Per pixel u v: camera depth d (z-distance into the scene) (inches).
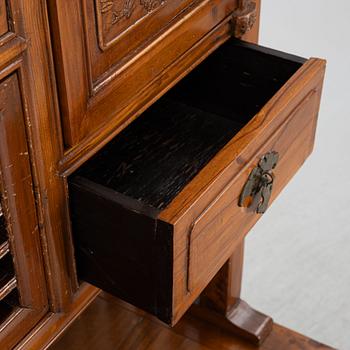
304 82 40.7
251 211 39.9
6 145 30.3
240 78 46.1
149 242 33.6
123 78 35.6
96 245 35.9
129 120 37.4
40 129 31.4
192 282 35.9
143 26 35.9
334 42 90.0
